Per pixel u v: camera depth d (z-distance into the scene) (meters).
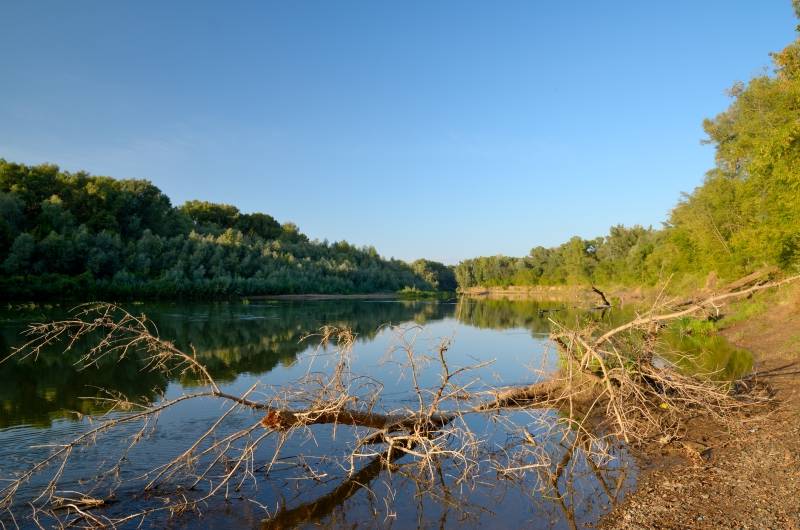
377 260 116.75
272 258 80.12
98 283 46.62
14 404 11.59
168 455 8.46
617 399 9.05
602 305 23.03
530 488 7.32
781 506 5.93
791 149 20.03
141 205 70.62
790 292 22.20
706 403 9.78
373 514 6.54
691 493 6.62
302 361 17.19
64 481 7.44
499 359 17.80
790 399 10.42
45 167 62.38
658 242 63.28
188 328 27.64
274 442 9.19
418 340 23.20
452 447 9.08
